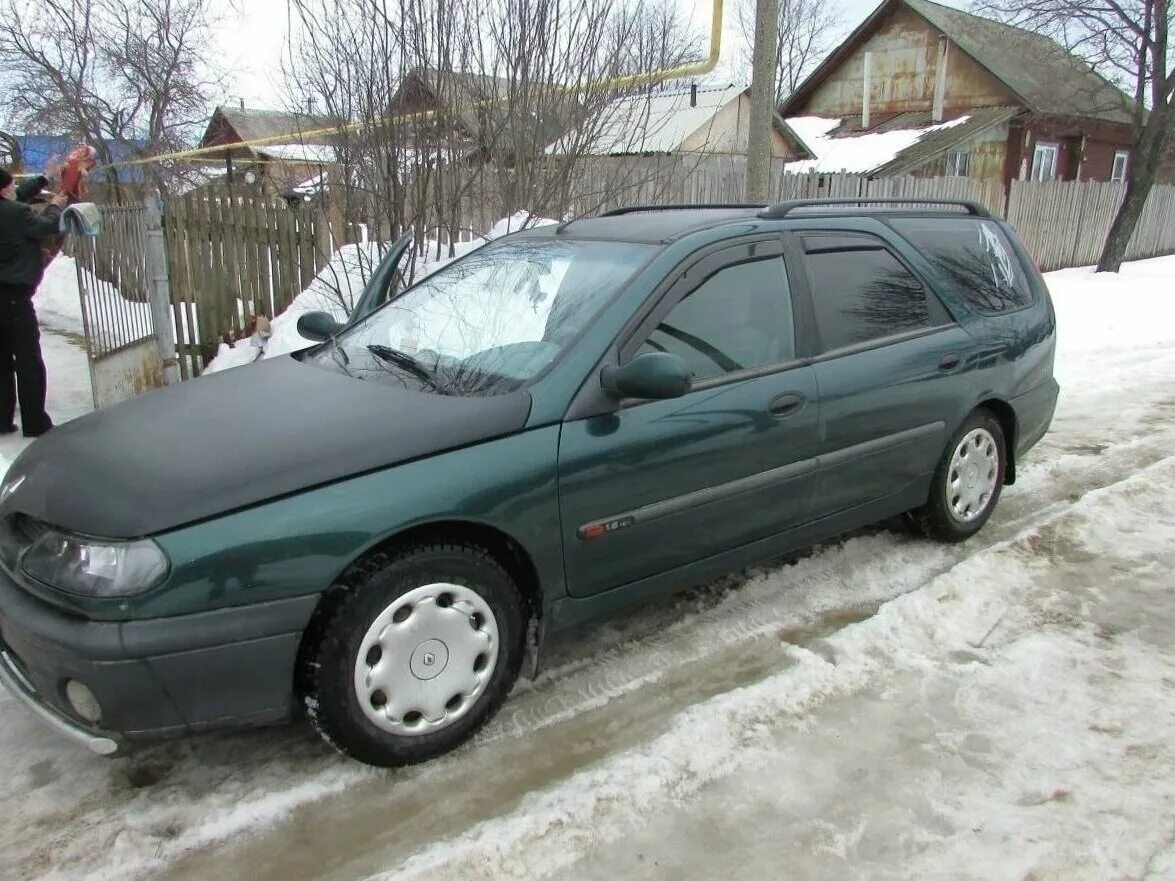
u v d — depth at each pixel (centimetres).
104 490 261
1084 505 492
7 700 322
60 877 242
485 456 285
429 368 335
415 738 282
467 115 789
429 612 279
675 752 291
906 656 350
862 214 421
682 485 329
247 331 789
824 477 378
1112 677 337
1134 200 1641
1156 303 1233
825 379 371
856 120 2706
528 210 822
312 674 264
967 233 472
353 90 749
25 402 611
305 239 784
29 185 701
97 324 655
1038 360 480
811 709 316
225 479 257
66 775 283
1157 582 416
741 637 368
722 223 364
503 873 243
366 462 270
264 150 1316
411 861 247
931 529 451
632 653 356
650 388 295
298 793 274
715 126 1852
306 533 255
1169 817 262
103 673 240
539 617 310
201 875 244
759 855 250
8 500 284
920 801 271
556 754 294
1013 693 327
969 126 2262
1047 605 393
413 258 756
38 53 1546
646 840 256
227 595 248
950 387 423
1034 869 243
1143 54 1583
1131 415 694
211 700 253
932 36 2527
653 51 884
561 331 325
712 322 345
